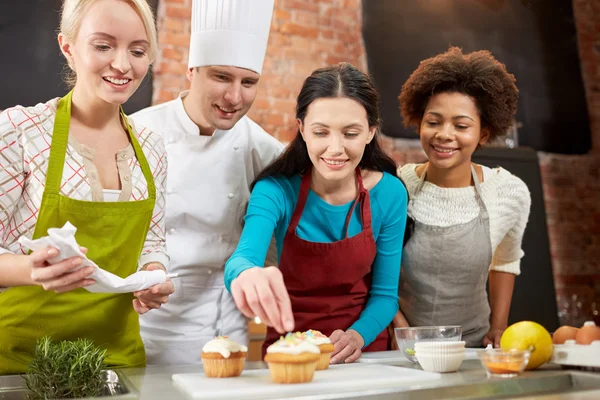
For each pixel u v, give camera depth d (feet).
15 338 4.42
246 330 6.63
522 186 6.86
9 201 4.32
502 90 6.31
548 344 4.31
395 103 13.93
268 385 3.67
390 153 13.80
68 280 3.67
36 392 3.83
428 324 6.75
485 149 13.12
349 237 5.70
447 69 6.27
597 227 15.83
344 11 14.06
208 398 3.41
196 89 5.83
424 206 6.64
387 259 5.90
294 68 13.52
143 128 5.06
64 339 4.55
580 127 15.72
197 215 6.23
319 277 5.73
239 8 5.53
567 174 15.55
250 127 6.70
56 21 11.20
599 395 3.75
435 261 6.53
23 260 3.92
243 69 5.65
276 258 6.72
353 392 3.43
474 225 6.52
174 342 6.19
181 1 12.57
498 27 15.06
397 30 14.17
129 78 4.35
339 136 4.98
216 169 6.30
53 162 4.37
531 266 13.35
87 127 4.65
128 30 4.25
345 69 5.14
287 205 5.64
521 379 3.84
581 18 16.05
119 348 4.75
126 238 4.62
